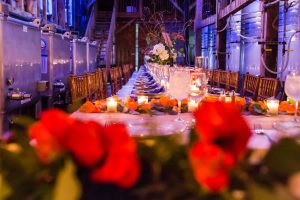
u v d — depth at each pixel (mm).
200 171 542
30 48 4316
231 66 10523
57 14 11836
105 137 576
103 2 21188
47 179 588
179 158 607
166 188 598
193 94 2371
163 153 612
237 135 562
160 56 6293
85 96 3848
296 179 549
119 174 558
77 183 567
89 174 588
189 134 624
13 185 589
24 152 608
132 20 18938
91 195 611
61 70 5977
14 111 3832
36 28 4539
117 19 19031
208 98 2625
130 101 2434
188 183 583
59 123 577
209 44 12898
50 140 572
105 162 564
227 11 8984
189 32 16719
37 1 8773
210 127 558
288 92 1999
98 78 4945
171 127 1520
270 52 5766
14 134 677
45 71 5258
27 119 677
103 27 17250
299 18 6152
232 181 570
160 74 5512
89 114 2291
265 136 1498
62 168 573
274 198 529
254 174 572
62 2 11875
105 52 15578
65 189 547
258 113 2207
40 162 587
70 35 6656
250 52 8914
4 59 3471
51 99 5273
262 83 3736
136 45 19141
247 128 567
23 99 3580
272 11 5730
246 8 9172
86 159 561
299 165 554
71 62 7082
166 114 2248
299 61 6164
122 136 583
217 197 571
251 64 8836
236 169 568
